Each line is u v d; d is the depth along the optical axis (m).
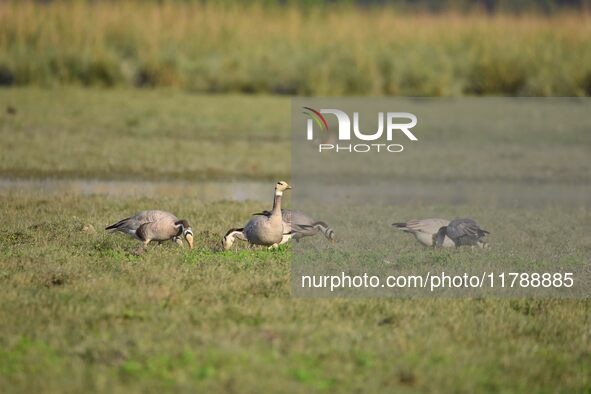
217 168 52.94
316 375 19.83
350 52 86.69
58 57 82.25
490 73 86.88
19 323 22.50
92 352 20.58
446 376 20.12
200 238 33.34
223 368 19.88
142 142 58.75
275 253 31.41
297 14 97.94
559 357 22.02
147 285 26.12
